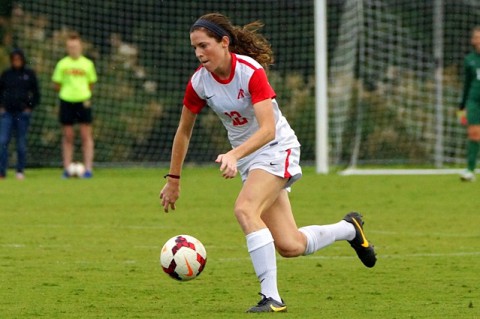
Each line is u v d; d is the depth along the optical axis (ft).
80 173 247.50
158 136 308.81
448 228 150.41
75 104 242.17
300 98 315.37
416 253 124.88
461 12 323.78
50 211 172.96
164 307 87.61
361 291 97.04
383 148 310.04
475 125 225.15
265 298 83.87
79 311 85.40
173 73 311.27
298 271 110.93
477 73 219.00
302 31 321.32
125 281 103.30
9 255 122.21
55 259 119.03
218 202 188.96
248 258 120.98
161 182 234.58
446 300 91.30
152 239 138.21
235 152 80.38
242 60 84.02
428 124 308.19
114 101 305.32
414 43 313.12
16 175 243.60
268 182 84.74
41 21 302.25
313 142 313.12
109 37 306.76
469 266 113.91
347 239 97.96
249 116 86.02
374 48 312.50
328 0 331.16
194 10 313.12
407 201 188.96
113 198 195.62
